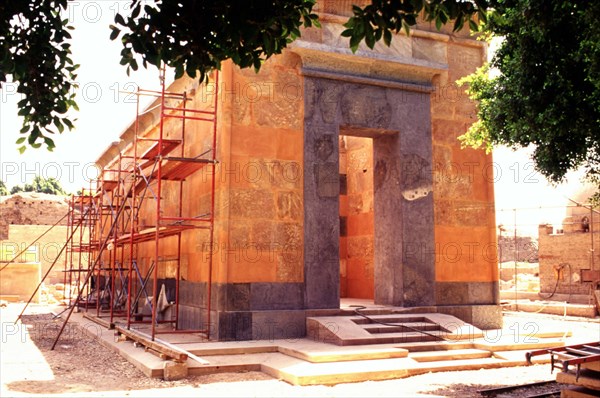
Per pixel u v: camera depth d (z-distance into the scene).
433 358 10.49
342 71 13.12
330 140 12.84
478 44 14.54
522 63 7.88
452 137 14.13
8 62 5.21
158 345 9.91
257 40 5.34
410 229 13.37
